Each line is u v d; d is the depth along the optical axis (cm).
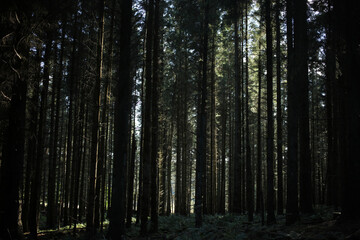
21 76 966
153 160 1450
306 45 1245
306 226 975
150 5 1461
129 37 1037
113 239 941
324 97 2072
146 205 1348
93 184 1227
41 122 1478
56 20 1214
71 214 1975
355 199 836
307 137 1355
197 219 1375
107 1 1473
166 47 2312
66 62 2073
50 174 1775
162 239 1247
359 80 861
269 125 1212
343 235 730
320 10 1412
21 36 917
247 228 1127
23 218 1493
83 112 1803
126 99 1016
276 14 1580
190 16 1548
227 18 1501
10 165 954
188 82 2453
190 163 3638
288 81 1279
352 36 875
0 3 858
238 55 2228
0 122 1021
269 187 1185
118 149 989
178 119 2531
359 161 839
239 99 2141
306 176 1348
